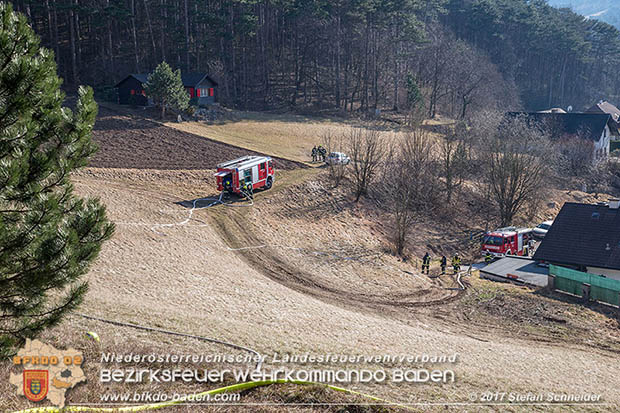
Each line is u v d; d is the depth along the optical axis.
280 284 31.11
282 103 91.38
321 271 35.03
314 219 45.09
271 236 39.31
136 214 36.50
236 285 27.38
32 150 10.50
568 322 27.31
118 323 16.05
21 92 9.53
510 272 37.59
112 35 90.62
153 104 67.94
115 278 23.70
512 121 71.31
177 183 45.72
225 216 40.78
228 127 68.00
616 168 74.19
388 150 62.41
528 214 58.00
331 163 52.75
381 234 46.72
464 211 56.69
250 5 91.31
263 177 47.25
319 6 89.31
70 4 76.00
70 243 9.90
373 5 91.25
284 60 105.06
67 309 10.87
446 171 57.03
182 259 29.91
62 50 85.38
